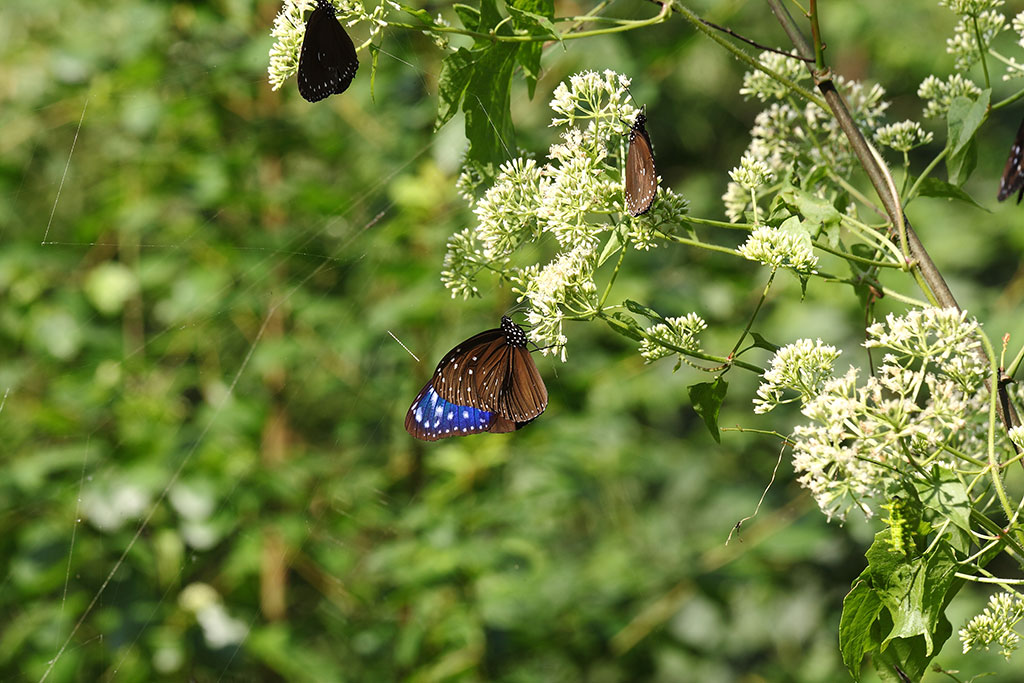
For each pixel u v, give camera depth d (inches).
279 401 102.9
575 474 96.8
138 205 98.2
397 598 90.3
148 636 92.7
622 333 72.4
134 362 99.2
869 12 135.0
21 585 90.7
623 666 99.0
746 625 113.7
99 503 91.1
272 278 100.4
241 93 100.9
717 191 132.0
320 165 110.3
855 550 117.5
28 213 106.2
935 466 70.5
